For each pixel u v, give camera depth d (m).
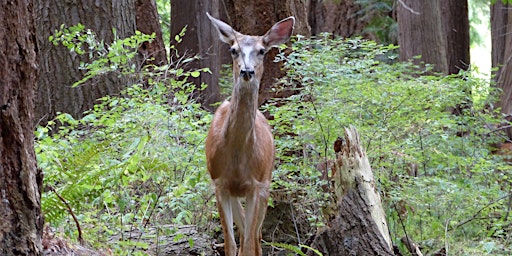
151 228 10.97
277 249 12.18
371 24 32.38
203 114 13.05
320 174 12.43
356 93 13.05
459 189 13.43
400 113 13.59
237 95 10.12
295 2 16.66
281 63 15.23
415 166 14.18
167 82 14.05
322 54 13.37
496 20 32.38
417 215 13.10
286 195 12.33
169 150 10.90
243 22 16.75
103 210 11.47
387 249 9.90
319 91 12.95
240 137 10.22
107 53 13.94
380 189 12.22
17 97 6.81
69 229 9.12
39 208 7.02
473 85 15.98
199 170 11.12
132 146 10.09
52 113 14.59
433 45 25.20
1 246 6.64
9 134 6.74
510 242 12.76
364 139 12.78
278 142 12.78
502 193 14.29
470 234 13.27
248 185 10.55
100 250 9.05
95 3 14.95
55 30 13.84
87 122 13.09
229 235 10.52
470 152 15.82
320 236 10.21
